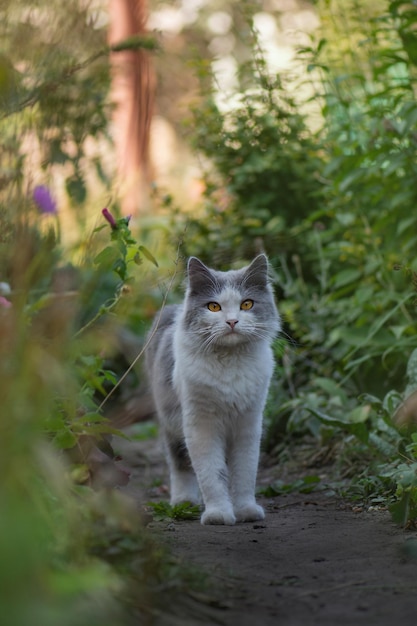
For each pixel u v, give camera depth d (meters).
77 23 4.57
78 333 4.21
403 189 6.93
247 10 9.67
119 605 2.85
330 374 7.73
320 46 7.47
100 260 4.42
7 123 4.31
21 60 4.24
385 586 3.39
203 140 9.25
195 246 8.64
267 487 6.04
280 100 9.13
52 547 2.93
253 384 5.36
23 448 2.66
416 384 5.66
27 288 3.39
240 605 3.17
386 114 7.57
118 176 7.55
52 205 3.96
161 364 6.03
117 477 4.41
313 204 8.73
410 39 6.65
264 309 5.49
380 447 5.80
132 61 7.77
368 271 7.24
